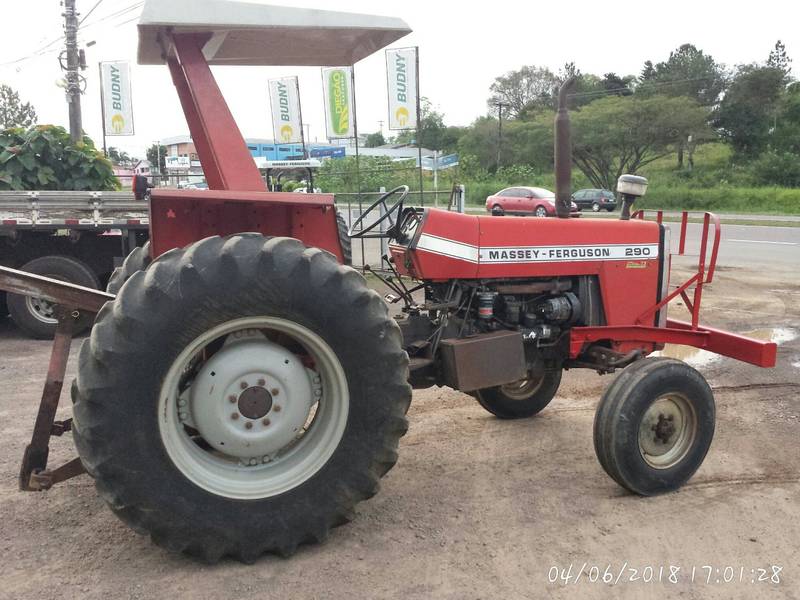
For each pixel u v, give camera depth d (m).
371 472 2.82
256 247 2.63
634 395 3.32
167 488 2.56
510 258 3.57
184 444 2.72
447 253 3.41
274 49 3.74
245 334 2.77
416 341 3.57
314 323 2.68
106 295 2.81
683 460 3.49
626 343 3.92
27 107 49.72
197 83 3.26
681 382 3.43
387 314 2.81
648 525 3.14
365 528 3.08
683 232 4.11
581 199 35.91
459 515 3.23
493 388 4.47
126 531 3.03
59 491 3.42
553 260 3.69
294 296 2.63
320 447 2.82
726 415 4.68
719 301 9.05
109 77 14.49
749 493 3.47
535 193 27.33
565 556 2.87
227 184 3.28
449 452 4.03
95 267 7.59
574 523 3.16
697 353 6.38
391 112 11.27
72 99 16.34
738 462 3.87
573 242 3.73
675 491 3.49
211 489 2.65
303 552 2.86
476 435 4.31
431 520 3.17
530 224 3.62
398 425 2.83
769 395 5.14
